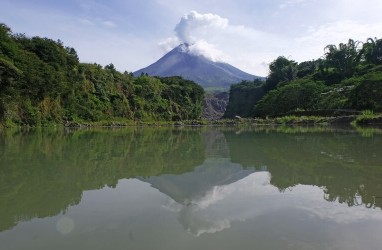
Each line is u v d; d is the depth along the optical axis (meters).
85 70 63.16
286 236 3.46
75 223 3.89
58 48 50.41
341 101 56.59
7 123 34.38
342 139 16.27
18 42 43.75
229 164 8.44
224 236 3.46
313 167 7.80
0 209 4.47
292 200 4.85
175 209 4.44
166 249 3.15
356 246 3.21
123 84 74.62
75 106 55.34
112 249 3.16
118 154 10.77
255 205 4.60
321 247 3.19
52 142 16.06
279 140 16.52
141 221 3.94
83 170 7.57
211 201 4.82
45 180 6.41
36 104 42.62
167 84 94.38
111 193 5.35
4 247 3.21
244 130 30.95
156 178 6.63
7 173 7.17
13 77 31.81
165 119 82.88
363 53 81.94
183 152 11.34
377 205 4.57
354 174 6.87
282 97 69.12
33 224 3.86
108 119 63.41
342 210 4.35
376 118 36.72
